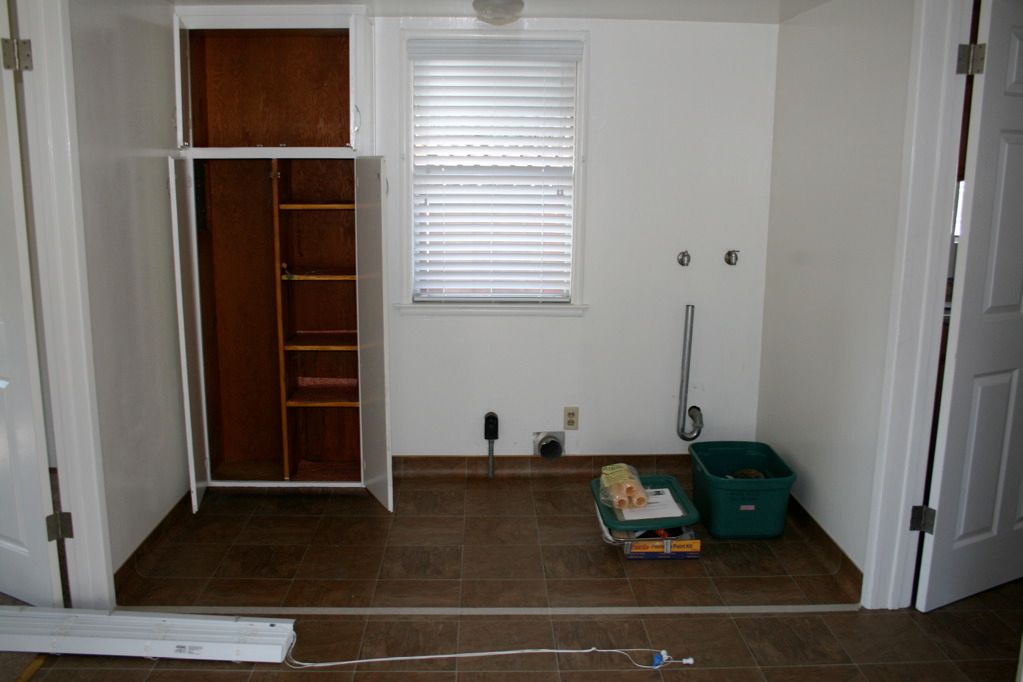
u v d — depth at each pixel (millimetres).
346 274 3162
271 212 3252
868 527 2395
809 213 2877
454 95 3197
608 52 3180
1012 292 2293
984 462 2373
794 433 3035
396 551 2791
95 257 2275
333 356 3471
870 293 2395
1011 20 2088
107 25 2355
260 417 3439
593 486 3000
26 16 2008
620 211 3299
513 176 3271
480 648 2199
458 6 2963
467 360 3408
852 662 2150
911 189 2145
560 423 3477
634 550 2727
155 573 2607
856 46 2496
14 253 2119
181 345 2877
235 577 2588
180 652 2113
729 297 3391
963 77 2096
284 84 3174
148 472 2709
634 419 3486
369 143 3119
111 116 2387
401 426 3463
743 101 3244
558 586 2555
